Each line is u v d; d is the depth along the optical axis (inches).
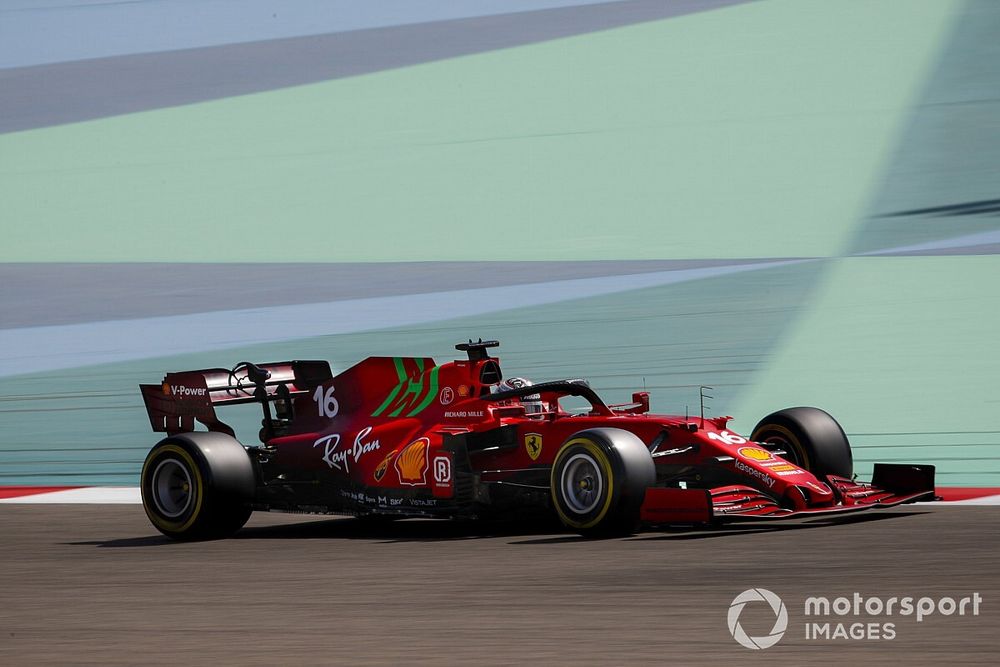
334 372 2158.0
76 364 2501.2
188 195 3912.4
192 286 3080.7
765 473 1039.6
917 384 2017.7
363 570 918.4
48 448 1919.3
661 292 2706.7
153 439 1956.2
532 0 5526.6
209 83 4857.3
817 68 4362.7
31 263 3442.4
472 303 2711.6
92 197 3981.3
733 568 863.1
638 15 5123.0
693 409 1876.2
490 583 840.9
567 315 2551.7
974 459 1584.6
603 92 4379.9
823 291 2632.9
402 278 2992.1
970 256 2787.9
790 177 3531.0
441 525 1197.7
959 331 2303.2
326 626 721.6
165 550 1085.1
